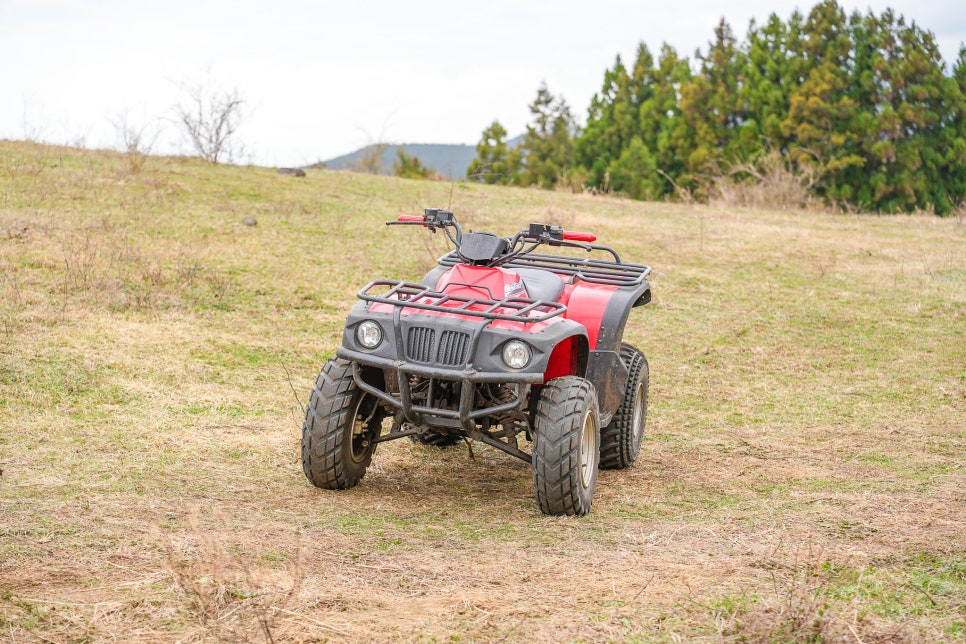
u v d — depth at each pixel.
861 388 10.96
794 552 5.59
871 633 4.32
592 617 4.53
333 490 6.70
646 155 67.81
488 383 6.63
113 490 6.21
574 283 7.77
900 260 17.91
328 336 11.21
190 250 13.67
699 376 11.30
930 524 6.24
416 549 5.52
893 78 57.44
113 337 10.02
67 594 4.50
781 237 19.48
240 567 4.96
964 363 12.06
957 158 57.41
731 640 4.27
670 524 6.26
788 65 61.75
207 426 7.98
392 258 14.84
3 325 9.87
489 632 4.35
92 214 14.78
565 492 6.23
